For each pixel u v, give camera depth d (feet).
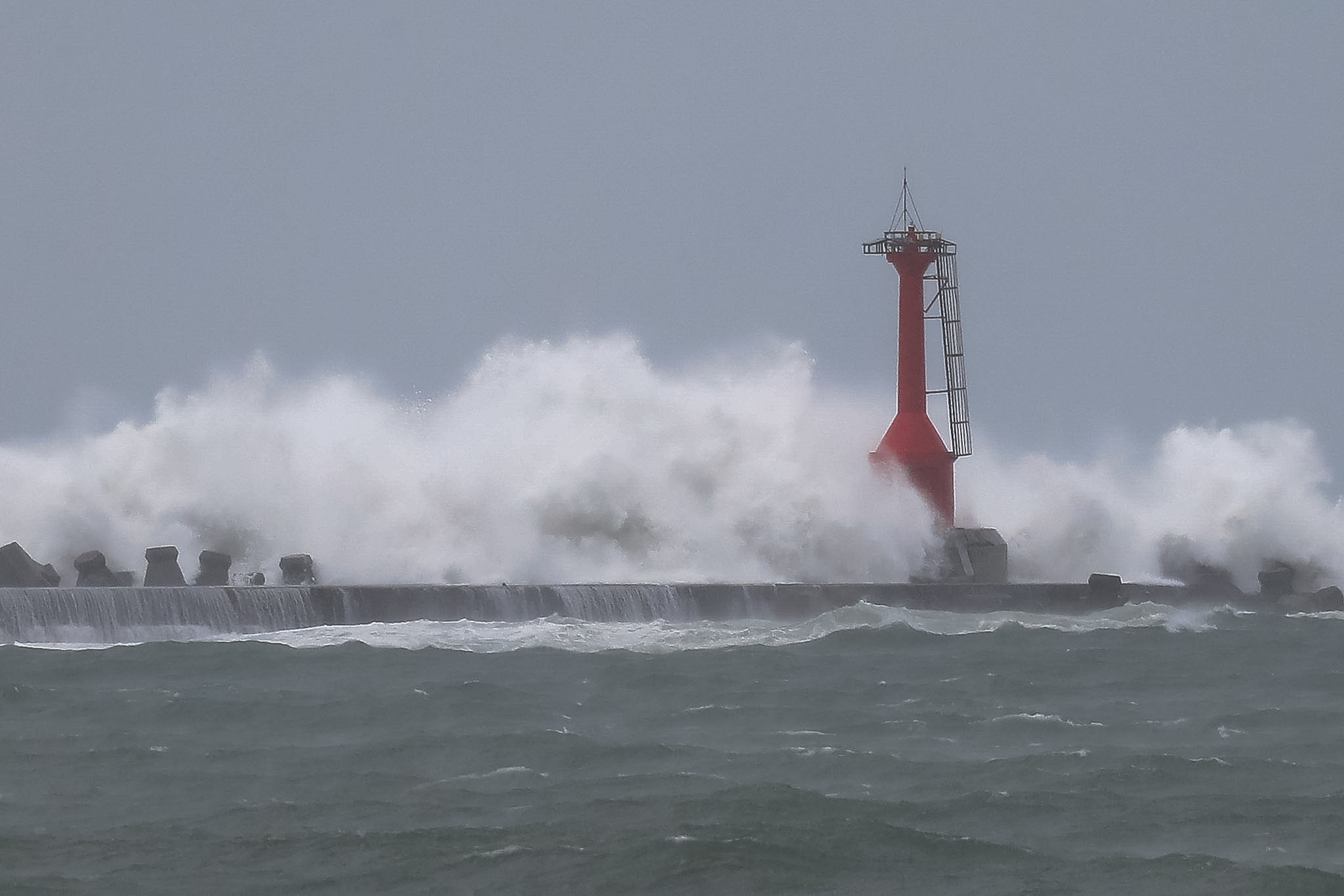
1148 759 277.23
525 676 355.36
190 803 244.22
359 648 379.35
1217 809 248.52
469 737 286.05
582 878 211.61
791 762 274.16
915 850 224.12
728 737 299.99
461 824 234.38
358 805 242.99
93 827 230.89
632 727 308.40
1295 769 274.57
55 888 205.36
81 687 331.98
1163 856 223.71
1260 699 356.59
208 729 296.30
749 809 239.91
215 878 210.38
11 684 331.77
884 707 332.39
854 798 253.65
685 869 213.66
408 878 211.00
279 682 341.62
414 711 310.65
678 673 360.07
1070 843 231.91
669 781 258.57
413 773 263.70
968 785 261.65
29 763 267.39
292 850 220.84
